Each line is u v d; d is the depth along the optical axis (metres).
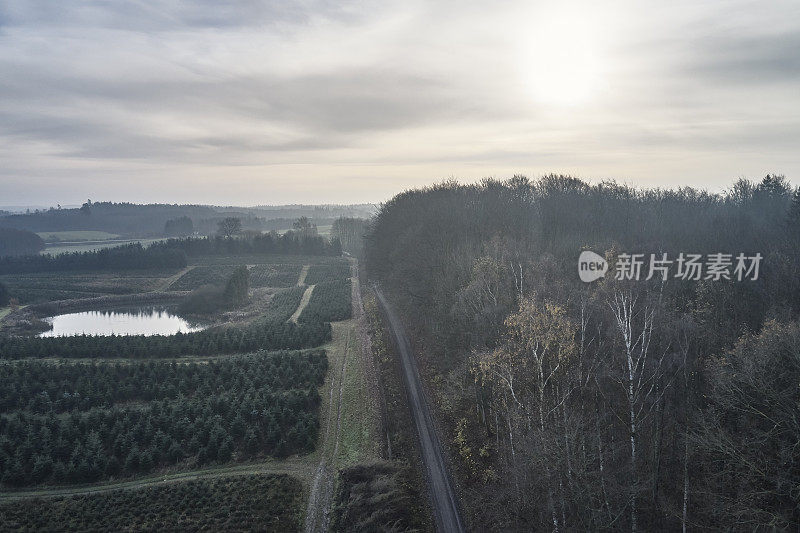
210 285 144.50
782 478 29.08
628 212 93.12
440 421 57.22
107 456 51.12
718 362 36.09
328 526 41.75
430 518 42.44
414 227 103.94
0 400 59.62
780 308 44.09
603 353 45.44
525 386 44.12
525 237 81.50
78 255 176.88
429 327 79.62
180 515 43.22
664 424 38.00
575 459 36.97
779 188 106.06
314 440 53.69
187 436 53.69
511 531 39.00
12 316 117.19
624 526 36.16
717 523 33.47
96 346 79.88
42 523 42.09
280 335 86.06
